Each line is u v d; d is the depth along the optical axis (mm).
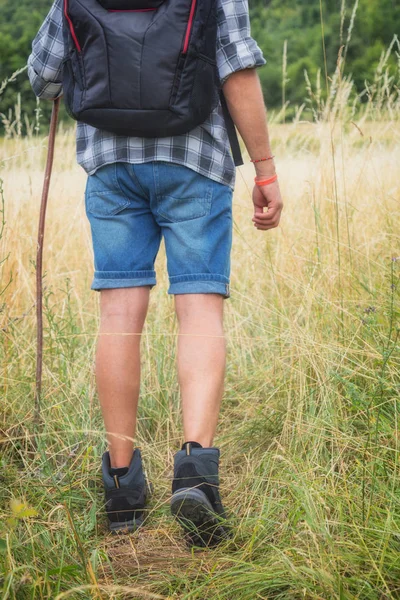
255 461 2320
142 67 1776
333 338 2670
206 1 1797
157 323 3139
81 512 2100
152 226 2016
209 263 1925
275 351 2914
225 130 1958
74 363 2822
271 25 30297
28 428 2469
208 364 1909
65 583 1611
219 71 1849
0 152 4418
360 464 1883
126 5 1807
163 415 2742
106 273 1988
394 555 1590
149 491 2184
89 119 1855
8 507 1962
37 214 4016
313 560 1602
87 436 2480
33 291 3398
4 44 26828
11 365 2752
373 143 4078
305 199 3982
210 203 1922
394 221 3543
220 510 1857
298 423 2260
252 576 1581
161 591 1662
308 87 3986
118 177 1940
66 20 1867
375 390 2264
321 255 3230
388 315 2578
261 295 3439
